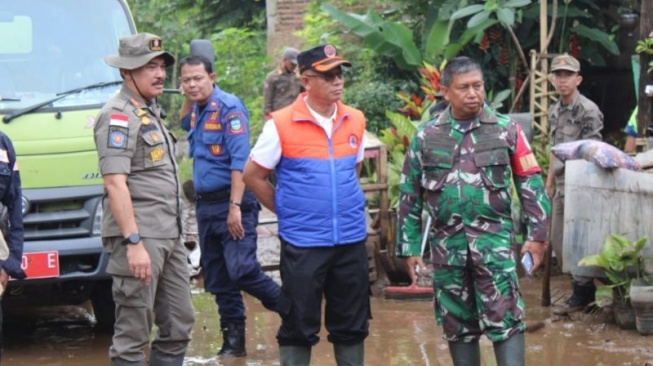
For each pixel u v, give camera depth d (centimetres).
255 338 779
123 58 575
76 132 742
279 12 1880
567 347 718
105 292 798
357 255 577
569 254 786
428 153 560
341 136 574
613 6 1338
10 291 746
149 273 566
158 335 603
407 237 576
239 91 1920
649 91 899
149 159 577
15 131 734
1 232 568
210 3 2147
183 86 695
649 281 738
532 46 1290
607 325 772
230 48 1995
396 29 1292
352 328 580
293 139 568
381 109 1348
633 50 1362
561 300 859
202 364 697
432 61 1285
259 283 698
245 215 698
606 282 798
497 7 1178
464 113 556
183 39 2150
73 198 736
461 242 555
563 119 860
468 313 566
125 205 561
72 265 743
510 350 551
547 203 562
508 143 555
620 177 750
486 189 551
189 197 1295
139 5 2183
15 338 794
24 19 796
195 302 925
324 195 565
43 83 774
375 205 1050
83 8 815
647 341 726
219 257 711
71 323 851
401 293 901
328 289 580
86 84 780
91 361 716
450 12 1245
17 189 589
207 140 694
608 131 1388
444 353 716
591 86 1395
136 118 573
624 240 738
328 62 559
